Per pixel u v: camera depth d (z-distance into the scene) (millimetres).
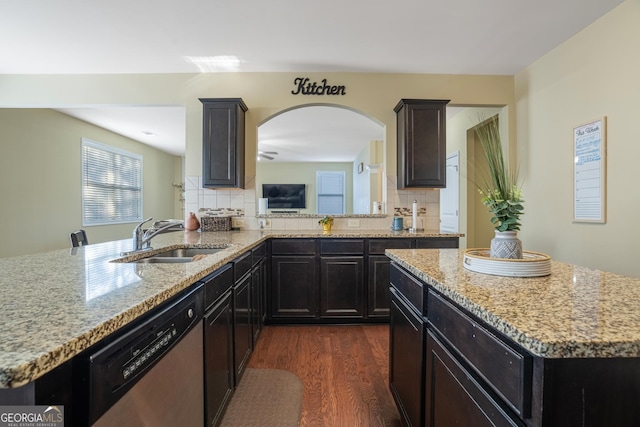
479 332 811
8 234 3797
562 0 2230
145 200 6902
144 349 808
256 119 3410
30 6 2229
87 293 900
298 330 2861
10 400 535
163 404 906
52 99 3312
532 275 1109
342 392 1894
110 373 674
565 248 2814
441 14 2381
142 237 1989
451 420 979
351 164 9625
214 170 3096
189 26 2516
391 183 3469
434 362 1124
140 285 994
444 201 5207
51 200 4402
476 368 821
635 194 2225
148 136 6105
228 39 2715
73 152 4805
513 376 663
